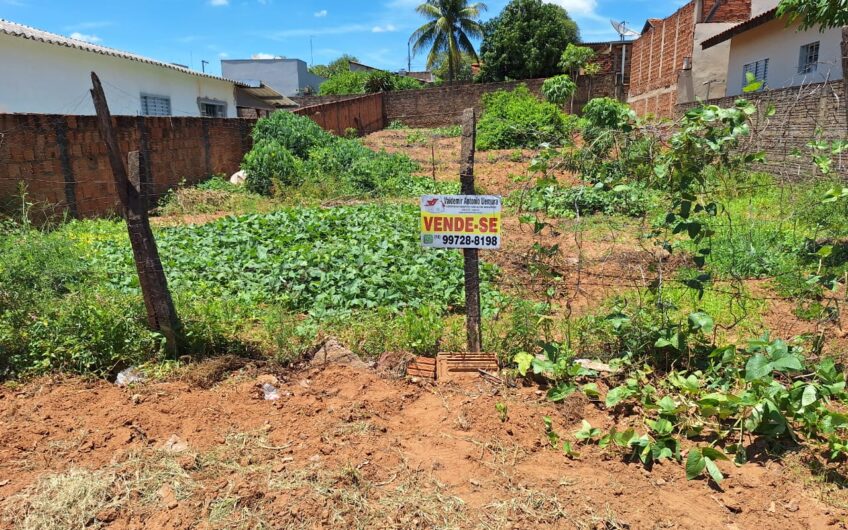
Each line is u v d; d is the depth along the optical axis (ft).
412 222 31.73
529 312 16.44
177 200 43.32
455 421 12.78
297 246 25.86
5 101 45.96
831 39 49.57
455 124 118.21
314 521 9.73
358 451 11.59
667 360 14.93
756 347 13.12
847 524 9.87
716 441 12.18
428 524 9.79
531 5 135.95
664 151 15.49
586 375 14.47
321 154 54.65
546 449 12.05
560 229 31.94
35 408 13.21
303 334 16.76
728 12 76.54
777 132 40.06
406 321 17.21
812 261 22.48
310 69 226.17
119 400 13.58
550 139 16.97
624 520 9.93
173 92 69.41
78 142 36.14
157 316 15.35
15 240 23.00
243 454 11.60
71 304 16.66
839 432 12.25
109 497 10.32
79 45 52.19
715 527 9.84
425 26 144.46
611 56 142.61
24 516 9.82
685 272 23.13
